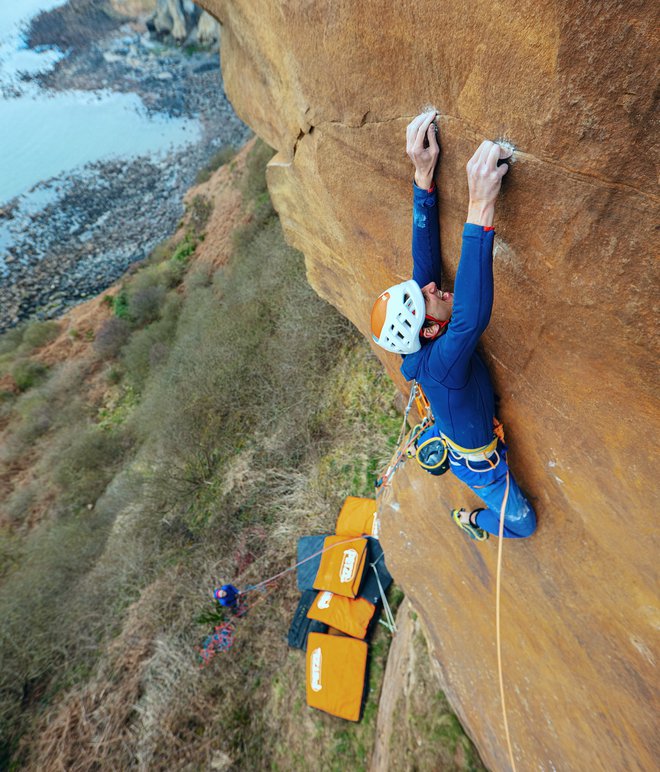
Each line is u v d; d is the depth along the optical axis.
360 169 2.60
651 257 1.53
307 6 2.23
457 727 4.30
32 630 8.78
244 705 6.61
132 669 7.60
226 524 8.61
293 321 10.41
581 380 2.00
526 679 3.20
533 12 1.40
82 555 10.26
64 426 16.14
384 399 8.28
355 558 6.59
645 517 2.03
